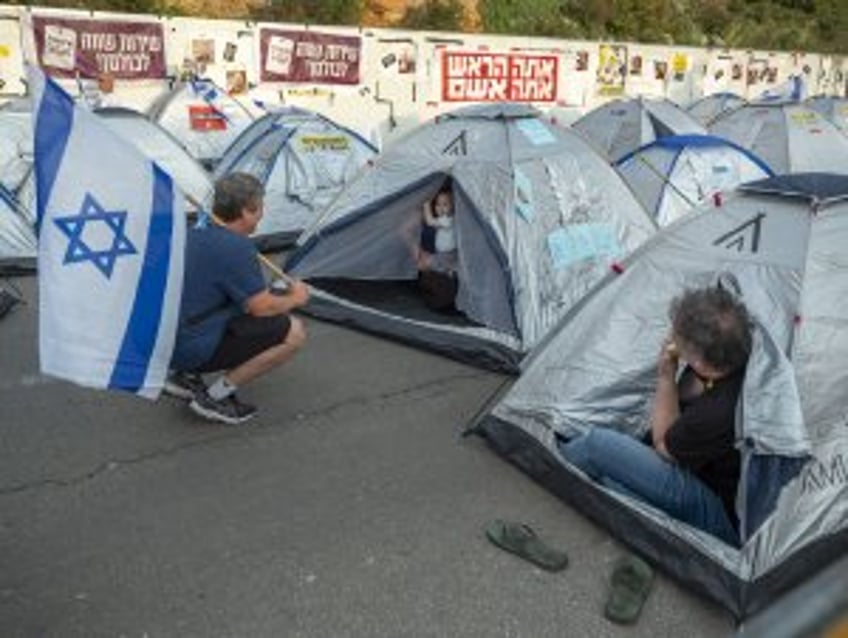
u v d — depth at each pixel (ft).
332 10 55.77
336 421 15.26
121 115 27.73
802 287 11.62
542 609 10.21
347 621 9.94
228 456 13.89
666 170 26.43
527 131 19.98
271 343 14.73
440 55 48.14
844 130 40.88
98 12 38.60
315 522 11.98
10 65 36.83
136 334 12.51
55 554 11.12
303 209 28.37
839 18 98.12
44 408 15.62
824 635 2.58
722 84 62.64
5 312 20.92
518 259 18.21
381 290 21.65
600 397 13.01
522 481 13.16
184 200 13.56
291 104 44.19
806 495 10.39
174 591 10.41
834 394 11.00
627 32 75.92
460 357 18.19
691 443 10.80
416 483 13.10
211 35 41.47
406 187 20.31
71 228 12.01
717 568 10.21
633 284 13.41
